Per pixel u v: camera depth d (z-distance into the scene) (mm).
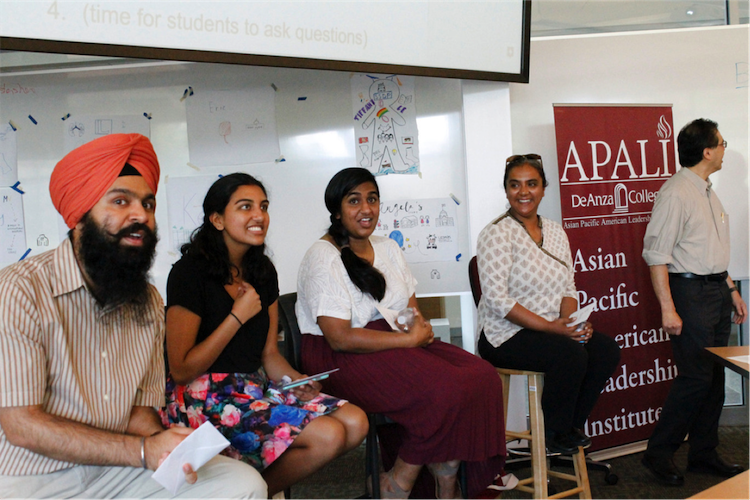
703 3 3602
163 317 1660
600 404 3074
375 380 2098
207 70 3076
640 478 2830
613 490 2715
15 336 1276
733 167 3418
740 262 3438
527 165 2525
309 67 2492
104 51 2223
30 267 1363
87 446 1317
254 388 1944
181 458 1271
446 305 3326
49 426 1284
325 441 1834
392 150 3182
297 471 1882
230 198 1959
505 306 2369
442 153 3211
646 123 3215
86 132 3031
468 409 2014
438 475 2176
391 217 3207
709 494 1206
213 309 1913
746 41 3367
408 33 2631
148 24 2256
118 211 1381
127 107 3053
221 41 2352
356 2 2523
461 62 2770
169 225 3084
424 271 3230
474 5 2725
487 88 3123
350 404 1967
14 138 3018
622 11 3594
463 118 3158
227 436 1837
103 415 1445
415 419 2025
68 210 1372
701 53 3363
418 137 3195
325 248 2258
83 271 1418
